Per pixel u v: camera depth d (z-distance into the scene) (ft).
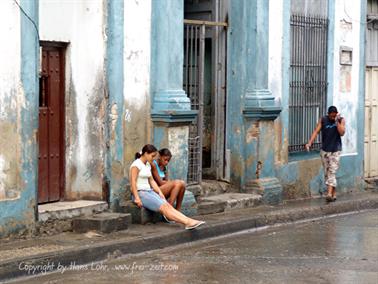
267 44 54.54
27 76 39.22
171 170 47.14
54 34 43.45
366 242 42.96
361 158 66.08
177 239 41.98
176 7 47.16
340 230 47.44
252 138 53.78
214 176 54.90
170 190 44.70
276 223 49.78
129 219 42.78
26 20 39.06
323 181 61.31
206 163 55.26
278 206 53.62
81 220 41.27
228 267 36.42
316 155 60.59
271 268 36.22
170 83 46.93
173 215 43.14
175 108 46.60
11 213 38.58
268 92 54.19
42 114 43.32
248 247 41.63
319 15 60.34
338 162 57.26
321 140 59.16
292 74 57.77
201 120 52.47
